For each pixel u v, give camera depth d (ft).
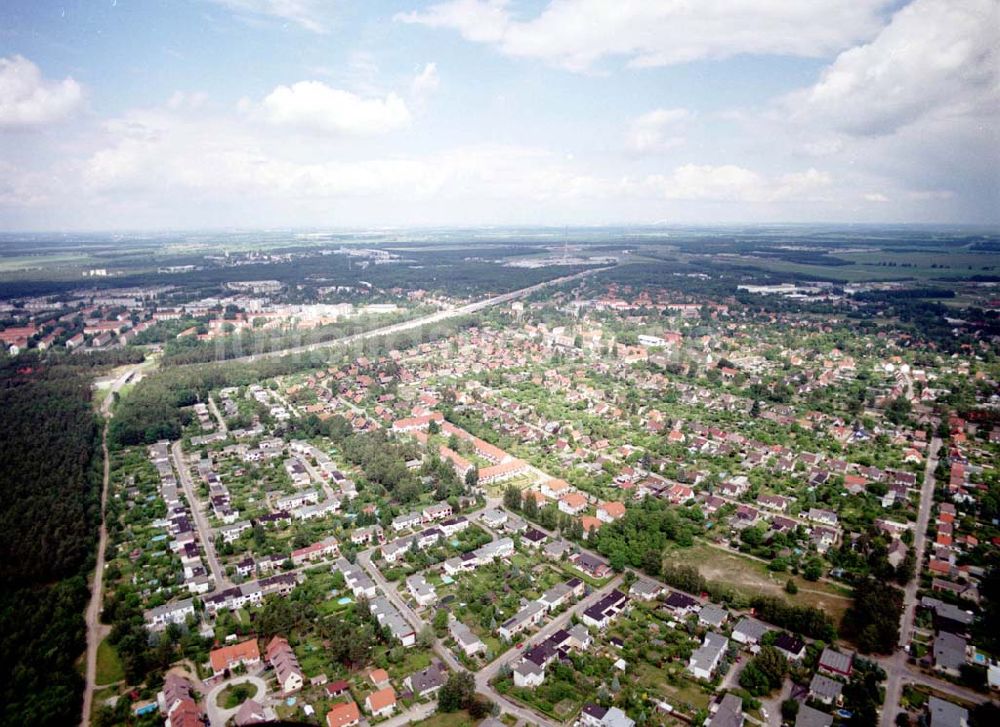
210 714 631.56
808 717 606.55
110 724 622.13
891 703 636.48
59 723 618.85
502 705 646.33
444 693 638.53
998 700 641.40
